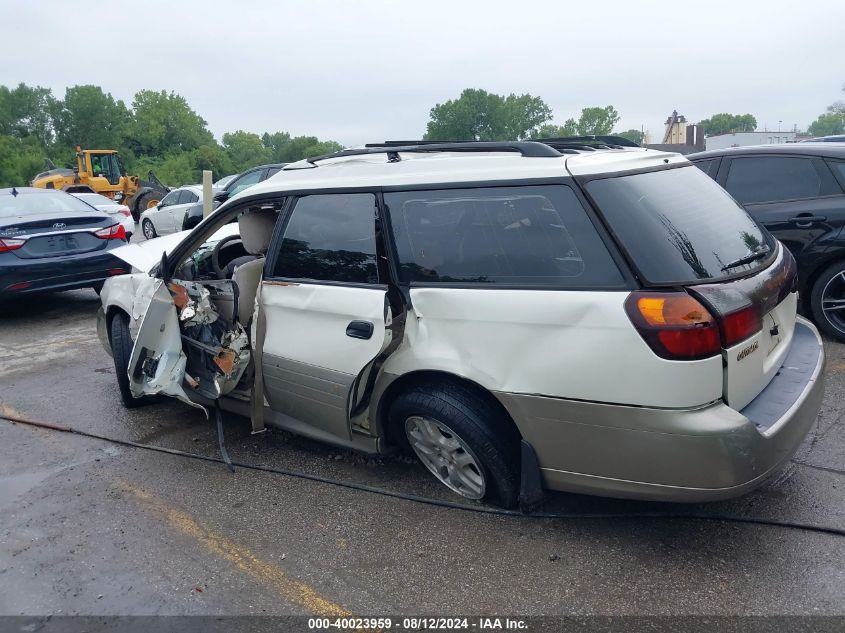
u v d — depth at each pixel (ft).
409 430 11.41
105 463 14.06
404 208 10.90
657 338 8.51
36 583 10.16
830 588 8.96
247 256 15.55
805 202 18.24
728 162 19.85
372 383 11.44
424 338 10.52
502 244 9.95
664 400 8.61
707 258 9.42
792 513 10.61
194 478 13.14
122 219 41.47
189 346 14.14
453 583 9.57
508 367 9.70
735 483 8.66
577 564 9.78
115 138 258.78
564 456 9.62
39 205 29.30
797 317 12.42
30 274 25.75
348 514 11.49
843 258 17.74
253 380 13.10
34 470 13.93
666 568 9.57
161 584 9.96
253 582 9.89
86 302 31.07
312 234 12.07
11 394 18.66
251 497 12.28
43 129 251.39
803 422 9.66
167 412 16.70
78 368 20.79
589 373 9.03
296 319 12.10
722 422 8.55
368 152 12.16
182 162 257.96
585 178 9.52
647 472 9.01
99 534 11.40
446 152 11.65
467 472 11.12
